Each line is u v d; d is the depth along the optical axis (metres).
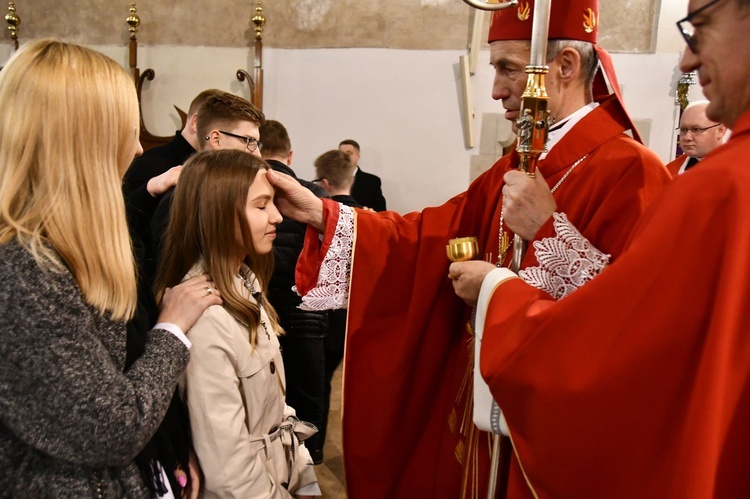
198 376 1.32
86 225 0.99
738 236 0.82
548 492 0.98
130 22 5.04
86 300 0.99
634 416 0.89
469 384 1.50
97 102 1.00
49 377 0.90
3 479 0.95
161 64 5.28
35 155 0.98
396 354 1.60
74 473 0.97
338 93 5.23
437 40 5.10
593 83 1.54
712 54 0.91
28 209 0.97
